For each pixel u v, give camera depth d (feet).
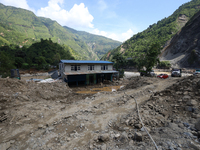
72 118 28.30
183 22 515.91
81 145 17.53
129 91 53.93
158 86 55.31
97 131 21.33
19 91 46.19
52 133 22.11
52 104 41.60
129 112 29.45
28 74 199.31
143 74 135.03
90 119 27.14
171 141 13.73
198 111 18.99
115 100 41.52
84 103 41.29
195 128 15.49
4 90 42.32
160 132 16.63
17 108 33.19
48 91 55.83
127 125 22.33
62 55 464.24
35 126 25.71
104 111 31.32
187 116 19.16
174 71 94.63
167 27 518.78
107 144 16.81
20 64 237.04
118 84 97.60
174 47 294.87
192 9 552.00
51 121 27.99
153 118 22.06
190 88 28.12
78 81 101.04
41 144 18.79
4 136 21.77
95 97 48.29
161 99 29.45
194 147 12.09
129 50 529.04
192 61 215.31
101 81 108.06
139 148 13.87
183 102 23.99
